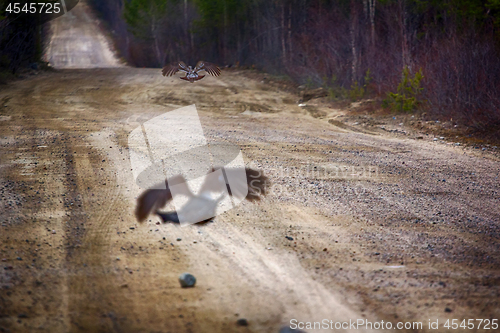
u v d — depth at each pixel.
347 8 26.77
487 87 14.37
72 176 8.06
